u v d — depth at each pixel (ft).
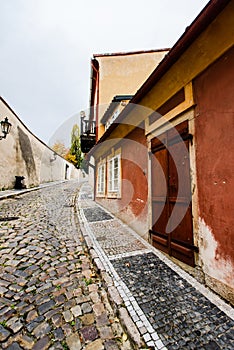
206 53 7.16
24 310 6.53
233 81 6.37
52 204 27.99
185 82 8.75
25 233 14.14
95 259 10.21
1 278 8.36
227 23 5.90
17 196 32.32
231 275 6.34
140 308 6.39
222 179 6.75
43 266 9.61
